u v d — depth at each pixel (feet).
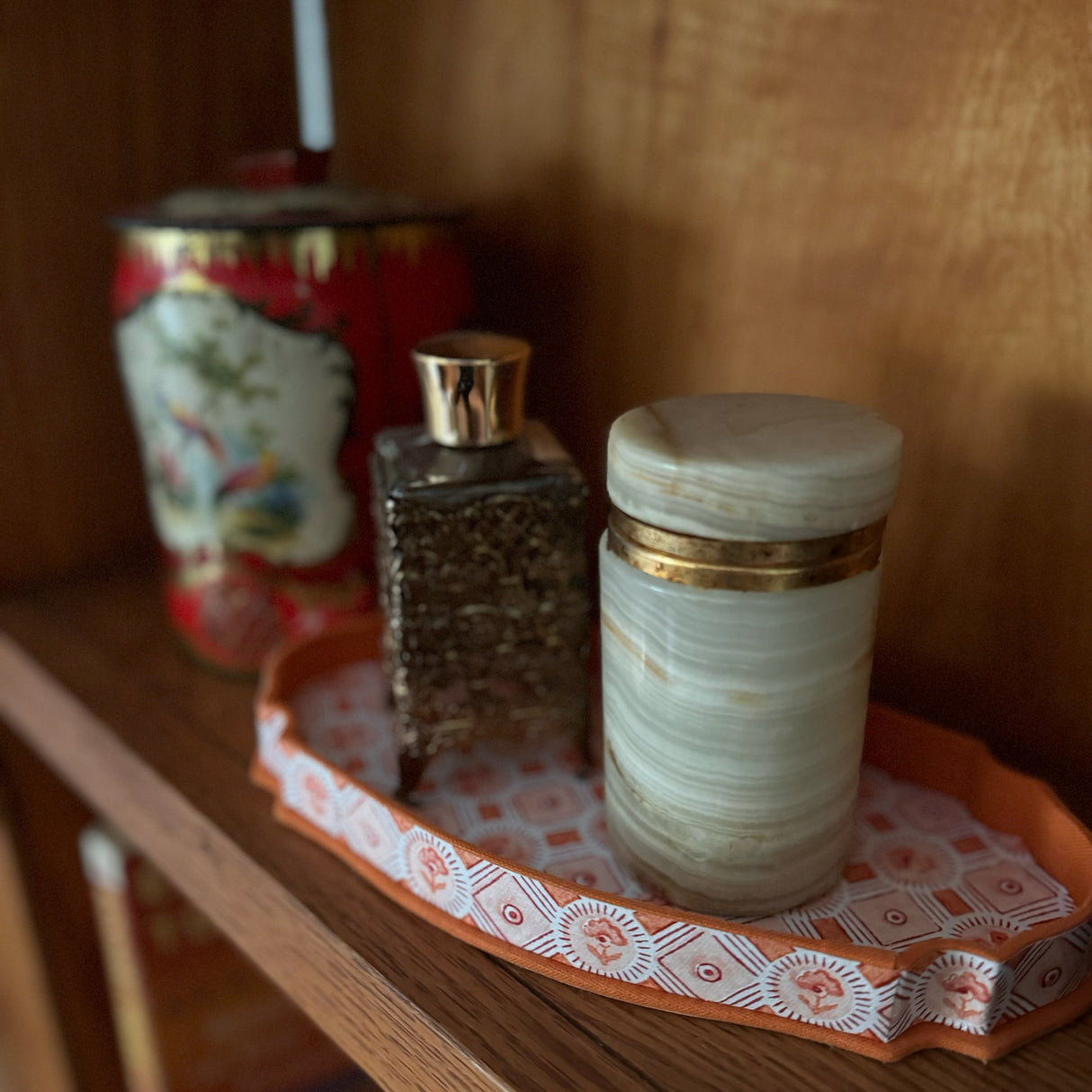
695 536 0.94
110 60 1.61
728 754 0.99
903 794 1.22
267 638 1.48
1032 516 1.20
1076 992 0.99
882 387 1.26
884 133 1.20
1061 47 1.08
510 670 1.21
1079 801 1.20
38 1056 1.93
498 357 1.13
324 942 1.09
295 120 1.82
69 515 1.79
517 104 1.50
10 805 1.74
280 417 1.34
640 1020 1.00
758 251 1.32
